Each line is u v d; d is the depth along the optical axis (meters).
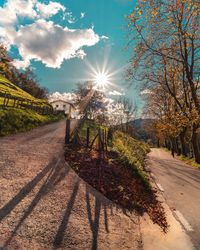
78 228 5.54
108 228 5.87
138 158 20.41
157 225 6.86
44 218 5.66
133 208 7.74
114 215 6.75
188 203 9.39
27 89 111.62
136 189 9.93
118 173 10.90
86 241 5.07
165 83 25.98
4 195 6.45
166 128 26.56
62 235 5.10
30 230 5.03
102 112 79.88
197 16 18.19
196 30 18.98
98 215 6.49
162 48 20.78
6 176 7.93
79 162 11.36
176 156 38.84
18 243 4.50
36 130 22.86
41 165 9.98
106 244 5.12
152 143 110.06
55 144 15.22
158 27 19.17
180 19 18.73
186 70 21.52
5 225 5.02
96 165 11.16
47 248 4.55
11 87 72.62
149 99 39.12
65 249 4.65
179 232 6.52
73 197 7.30
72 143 15.59
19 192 6.84
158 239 5.89
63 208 6.41
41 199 6.67
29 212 5.79
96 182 9.12
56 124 34.81
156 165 21.78
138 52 20.75
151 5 17.58
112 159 13.03
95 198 7.66
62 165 10.55
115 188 8.95
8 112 22.17
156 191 10.99
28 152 11.89
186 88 25.47
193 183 13.66
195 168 21.81
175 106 32.47
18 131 19.27
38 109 40.75
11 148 12.19
